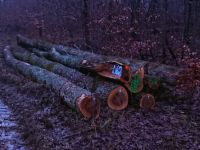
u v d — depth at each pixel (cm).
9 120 1088
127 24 1881
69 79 1298
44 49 2052
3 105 1274
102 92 1098
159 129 941
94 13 2052
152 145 854
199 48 1641
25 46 2419
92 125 959
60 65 1448
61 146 867
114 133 920
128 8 1889
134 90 1102
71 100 1070
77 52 1644
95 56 1503
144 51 1727
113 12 1959
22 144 904
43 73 1402
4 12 3644
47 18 2823
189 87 1157
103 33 1973
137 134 912
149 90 1136
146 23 1911
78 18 2464
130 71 1091
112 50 1770
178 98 1162
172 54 1630
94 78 1171
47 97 1238
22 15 3450
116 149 836
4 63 2016
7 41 2836
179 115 1043
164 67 1278
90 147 853
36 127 989
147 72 1259
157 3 2047
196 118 1019
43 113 1119
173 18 2197
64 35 2425
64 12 2627
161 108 1104
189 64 1222
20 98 1331
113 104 1084
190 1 1806
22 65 1691
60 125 1010
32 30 2964
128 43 1772
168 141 869
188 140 873
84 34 2114
